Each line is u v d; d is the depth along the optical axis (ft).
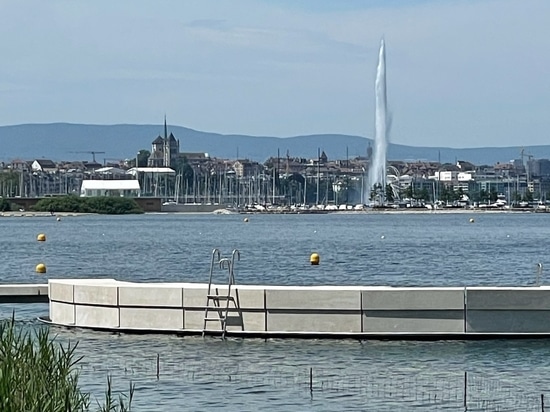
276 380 129.49
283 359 142.51
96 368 136.15
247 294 157.38
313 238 625.82
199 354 145.89
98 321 164.66
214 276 317.63
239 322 158.10
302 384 127.24
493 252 457.27
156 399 119.55
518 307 155.33
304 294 156.04
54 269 360.69
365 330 155.74
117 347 150.92
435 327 155.33
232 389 124.57
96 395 120.26
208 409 114.83
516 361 140.87
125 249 499.10
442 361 141.18
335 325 156.15
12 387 75.31
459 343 153.58
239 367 137.28
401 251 467.93
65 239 618.44
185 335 159.63
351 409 115.24
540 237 628.69
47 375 81.20
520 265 367.45
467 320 155.43
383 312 155.43
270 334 156.97
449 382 128.26
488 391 123.34
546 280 301.02
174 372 134.10
